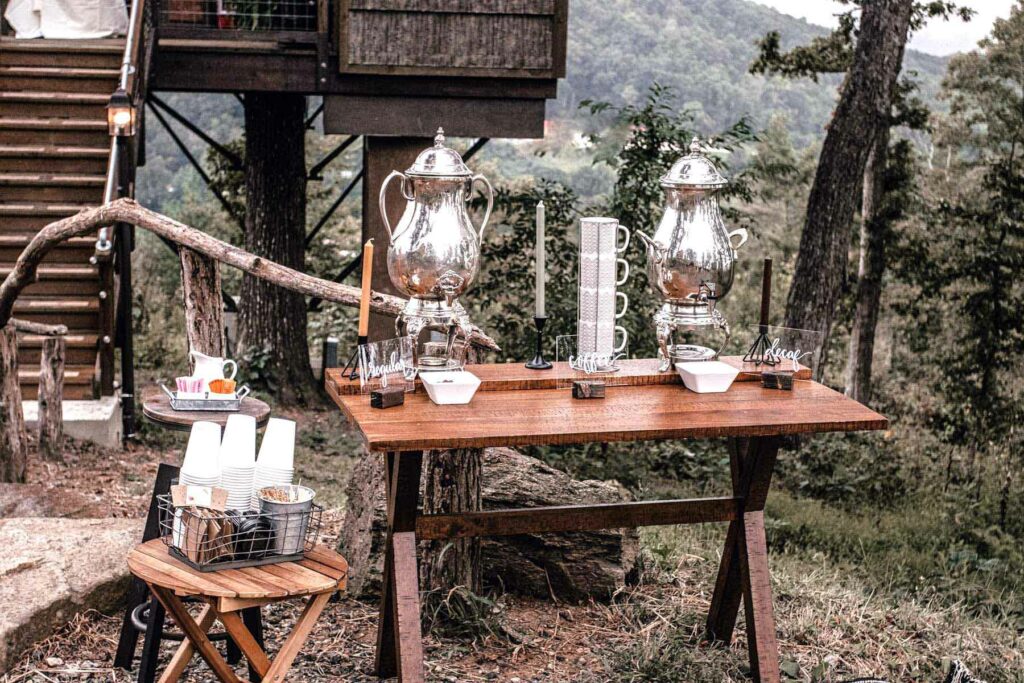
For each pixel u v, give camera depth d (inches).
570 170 919.0
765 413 149.0
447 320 154.0
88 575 175.2
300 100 477.1
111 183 341.7
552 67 384.2
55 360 287.0
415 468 144.3
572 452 347.9
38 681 153.8
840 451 460.8
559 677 167.2
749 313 844.0
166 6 404.8
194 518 128.9
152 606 143.8
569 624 188.4
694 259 160.6
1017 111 660.1
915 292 683.4
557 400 152.9
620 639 182.7
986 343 641.0
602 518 158.6
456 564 183.5
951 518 422.3
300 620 131.9
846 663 183.0
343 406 146.9
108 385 346.3
